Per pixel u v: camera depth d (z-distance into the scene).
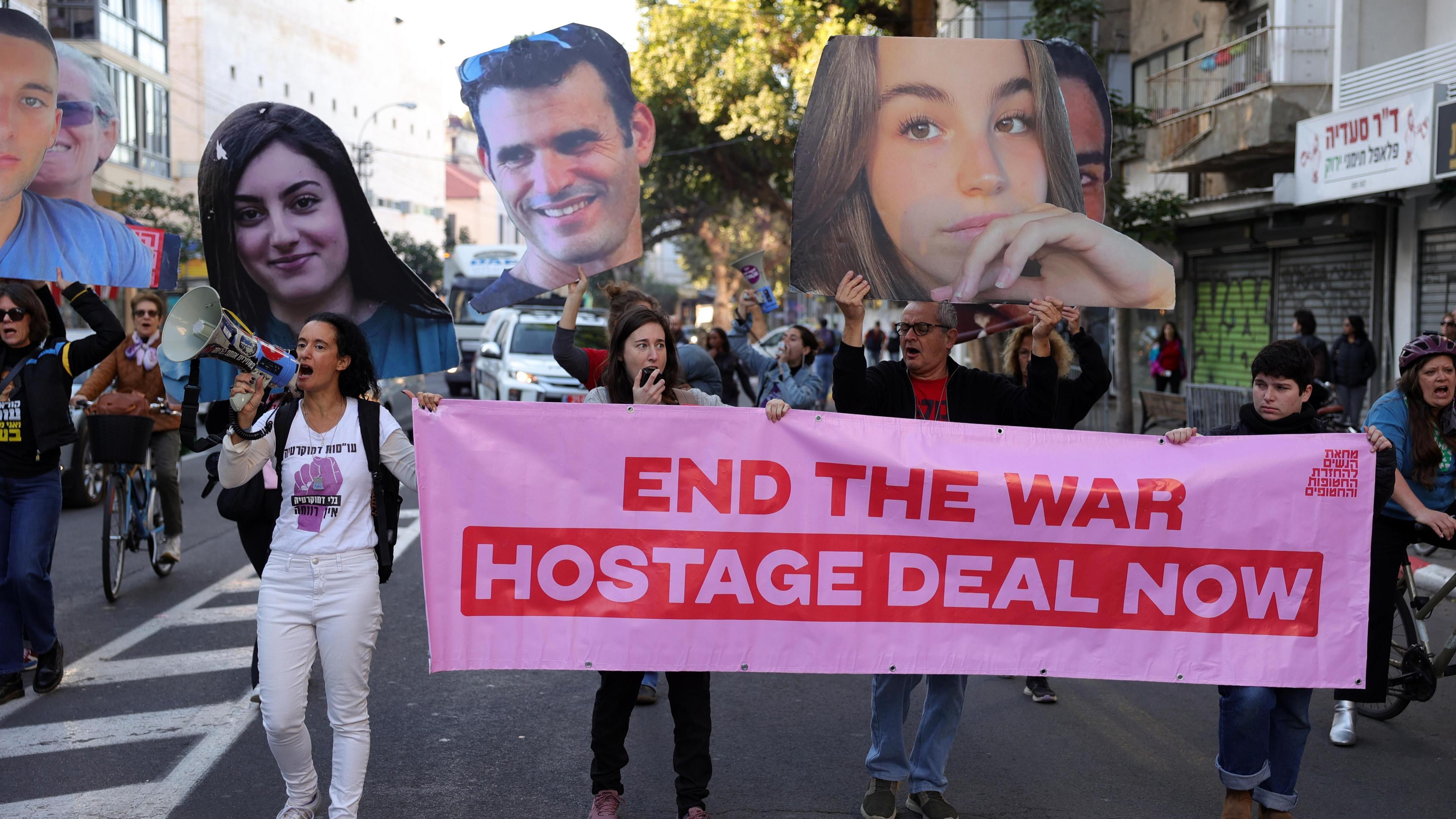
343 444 4.03
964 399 4.66
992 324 7.25
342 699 4.02
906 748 5.36
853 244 4.95
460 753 5.23
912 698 6.24
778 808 4.61
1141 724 5.76
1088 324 24.91
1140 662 4.43
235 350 4.32
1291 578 4.44
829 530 4.36
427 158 69.75
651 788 4.83
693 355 7.37
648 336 4.43
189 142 42.94
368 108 60.38
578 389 17.25
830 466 4.36
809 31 28.56
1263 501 4.43
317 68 54.00
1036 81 5.00
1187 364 22.58
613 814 4.29
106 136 6.39
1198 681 4.41
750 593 4.34
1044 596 4.42
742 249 55.09
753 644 4.34
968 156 4.96
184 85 42.97
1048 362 4.45
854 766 5.11
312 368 3.99
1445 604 6.19
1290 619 4.45
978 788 4.86
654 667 4.28
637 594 4.31
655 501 4.30
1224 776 4.29
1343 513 4.44
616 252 5.45
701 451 4.32
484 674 6.54
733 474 4.33
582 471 4.29
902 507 4.38
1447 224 15.20
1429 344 5.06
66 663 6.68
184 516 11.95
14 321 5.79
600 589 4.30
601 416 4.29
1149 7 23.83
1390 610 4.64
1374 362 14.23
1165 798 4.77
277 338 5.80
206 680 6.34
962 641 4.40
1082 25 17.20
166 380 5.96
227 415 5.00
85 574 9.10
